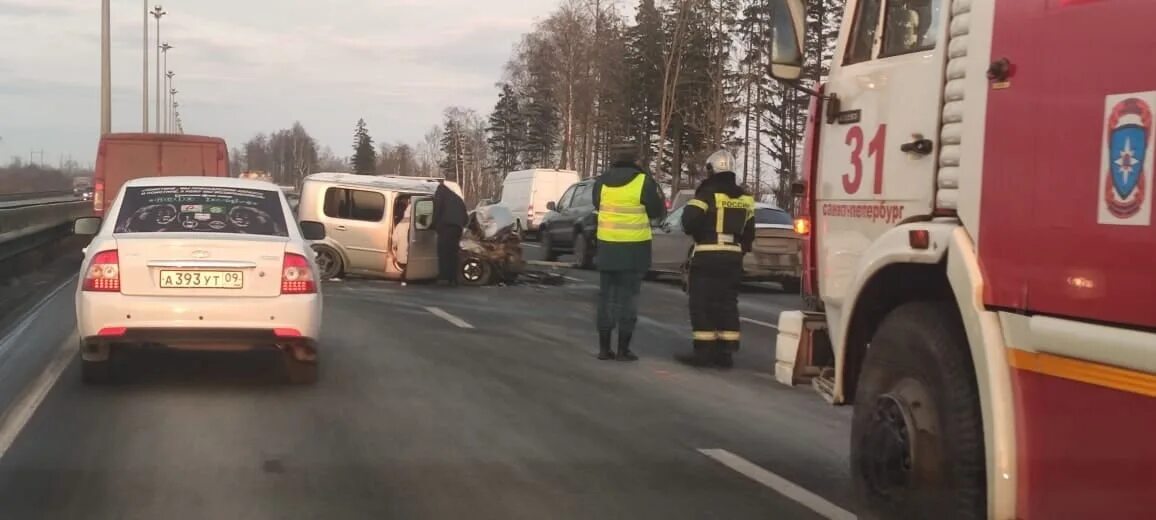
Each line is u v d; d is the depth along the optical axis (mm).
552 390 8836
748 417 7941
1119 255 3188
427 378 9211
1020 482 3615
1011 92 3742
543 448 6816
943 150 4352
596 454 6691
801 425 7691
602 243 10359
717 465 6488
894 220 4766
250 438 6883
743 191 10461
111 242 7938
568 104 60406
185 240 7957
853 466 4910
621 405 8289
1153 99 3082
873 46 5082
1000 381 3707
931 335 4348
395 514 5387
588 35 60281
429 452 6645
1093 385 3293
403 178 19500
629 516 5434
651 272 21016
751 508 5613
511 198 38344
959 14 4254
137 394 8172
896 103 4777
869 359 4812
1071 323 3381
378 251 18203
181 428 7113
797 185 5777
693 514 5488
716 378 9656
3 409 7605
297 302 8117
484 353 10742
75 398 7984
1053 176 3492
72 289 15852
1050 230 3496
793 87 5461
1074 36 3424
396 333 12031
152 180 9016
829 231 5418
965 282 3912
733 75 51781
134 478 5922
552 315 14266
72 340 10727
